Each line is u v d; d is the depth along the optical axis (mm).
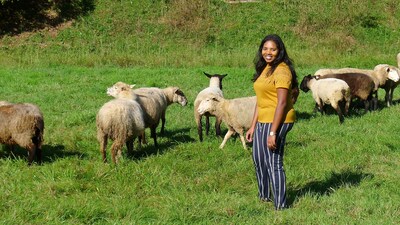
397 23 29641
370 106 14531
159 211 6234
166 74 20312
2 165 8023
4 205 6273
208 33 27500
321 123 12242
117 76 19422
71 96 15383
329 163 8508
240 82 18766
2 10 27781
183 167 8047
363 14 29688
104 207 6281
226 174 7793
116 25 27641
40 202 6395
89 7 28859
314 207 6438
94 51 25703
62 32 27062
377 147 9484
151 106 9867
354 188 7234
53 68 22156
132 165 7992
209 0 29891
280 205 6344
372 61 23906
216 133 10672
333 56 24969
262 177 6520
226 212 6184
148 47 26141
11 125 7945
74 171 7496
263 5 30031
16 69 21422
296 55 24688
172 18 28328
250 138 6734
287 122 6117
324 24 28812
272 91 6086
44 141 9789
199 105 10172
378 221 5957
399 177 7781
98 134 8469
